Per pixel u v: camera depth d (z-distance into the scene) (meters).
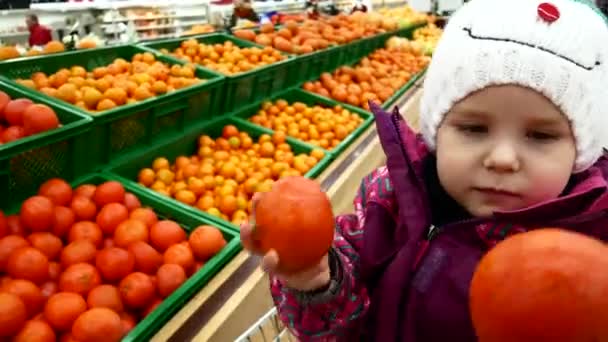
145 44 3.01
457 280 0.88
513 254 0.41
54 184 1.70
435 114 0.87
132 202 1.83
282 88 3.50
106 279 1.48
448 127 0.85
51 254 1.53
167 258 1.58
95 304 1.36
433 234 0.93
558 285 0.37
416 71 4.95
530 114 0.75
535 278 0.38
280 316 0.93
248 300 1.56
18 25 3.97
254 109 3.14
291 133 2.92
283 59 3.40
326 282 0.82
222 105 2.87
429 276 0.90
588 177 0.88
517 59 0.75
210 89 2.66
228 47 3.36
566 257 0.38
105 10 4.48
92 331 1.24
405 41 5.60
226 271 1.64
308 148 2.76
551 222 0.80
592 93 0.78
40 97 1.93
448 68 0.83
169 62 2.88
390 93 3.94
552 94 0.74
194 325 1.41
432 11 10.68
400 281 0.91
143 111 2.20
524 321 0.38
